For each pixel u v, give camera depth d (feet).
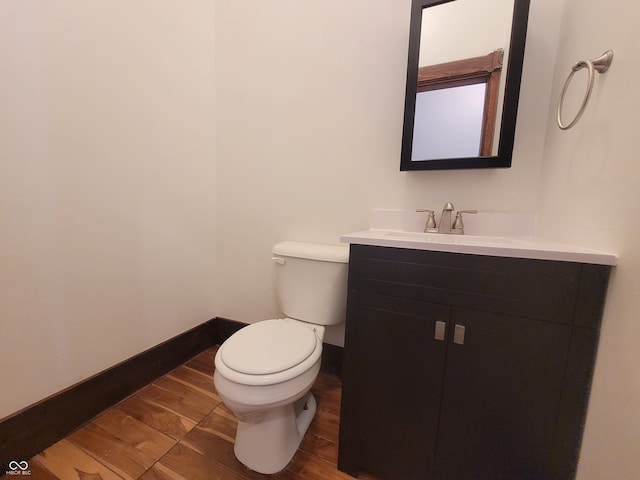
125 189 3.91
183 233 4.90
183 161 4.78
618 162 1.98
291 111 4.65
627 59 1.95
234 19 4.90
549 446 2.27
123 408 3.86
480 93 3.47
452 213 3.74
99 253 3.65
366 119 4.18
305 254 3.94
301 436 3.44
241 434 3.11
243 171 5.18
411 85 3.71
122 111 3.78
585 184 2.38
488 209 3.64
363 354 2.87
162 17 4.22
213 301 5.73
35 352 3.09
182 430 3.52
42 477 2.87
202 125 5.09
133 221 4.05
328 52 4.30
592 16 2.46
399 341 2.71
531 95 3.33
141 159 4.09
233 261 5.54
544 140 3.31
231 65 5.02
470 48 3.46
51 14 2.98
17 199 2.85
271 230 5.09
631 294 1.80
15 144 2.80
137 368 4.21
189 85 4.76
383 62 4.00
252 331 3.39
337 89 4.31
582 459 2.16
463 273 2.42
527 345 2.27
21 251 2.91
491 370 2.39
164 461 3.10
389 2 3.88
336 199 4.50
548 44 3.21
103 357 3.79
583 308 2.09
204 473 2.98
